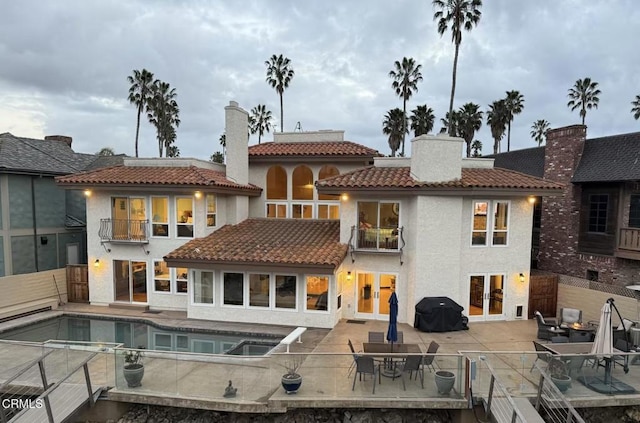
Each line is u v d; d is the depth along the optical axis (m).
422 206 15.48
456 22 32.56
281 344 11.97
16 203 20.50
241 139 20.61
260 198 22.23
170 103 55.28
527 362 9.54
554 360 9.38
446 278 15.73
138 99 49.19
